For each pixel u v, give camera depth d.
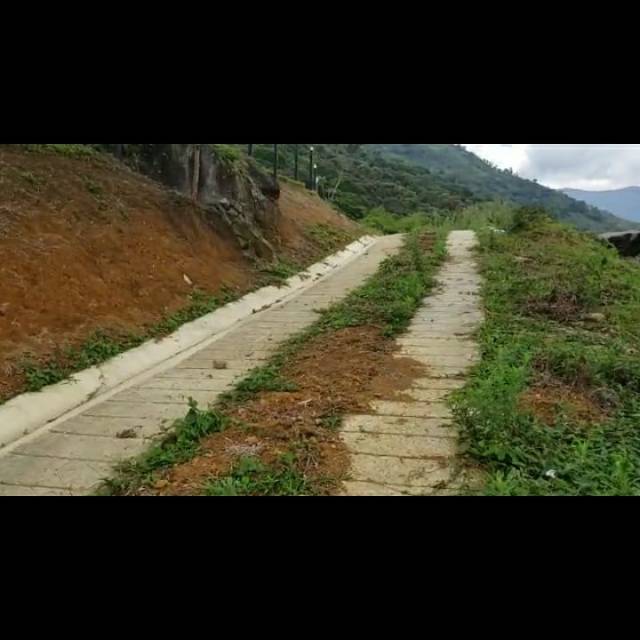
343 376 5.79
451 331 7.25
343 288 10.58
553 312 7.79
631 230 16.61
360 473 3.85
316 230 14.99
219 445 4.39
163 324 7.71
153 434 4.84
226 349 7.39
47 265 7.03
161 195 10.20
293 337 7.57
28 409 5.24
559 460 3.88
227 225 11.09
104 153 10.48
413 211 32.59
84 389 5.86
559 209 59.97
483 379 5.24
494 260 11.15
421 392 5.29
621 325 7.34
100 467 4.29
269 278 10.74
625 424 4.53
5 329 5.99
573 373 5.41
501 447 3.92
